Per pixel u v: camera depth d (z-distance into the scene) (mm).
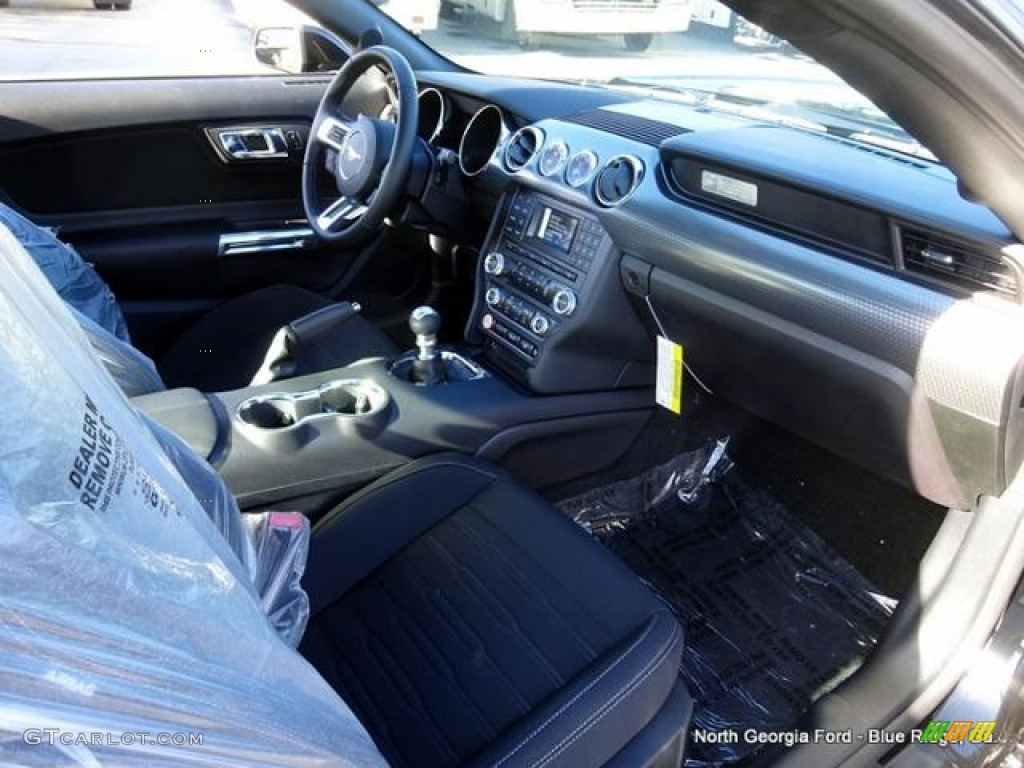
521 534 1341
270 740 647
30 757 492
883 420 1354
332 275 2469
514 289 1848
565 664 1116
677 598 1753
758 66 1738
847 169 1325
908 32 811
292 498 1450
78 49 2986
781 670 1613
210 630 626
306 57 2457
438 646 1179
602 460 1893
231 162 2264
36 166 2062
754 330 1457
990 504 1357
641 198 1587
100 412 610
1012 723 1296
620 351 1800
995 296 1133
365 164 1861
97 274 2008
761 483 1960
